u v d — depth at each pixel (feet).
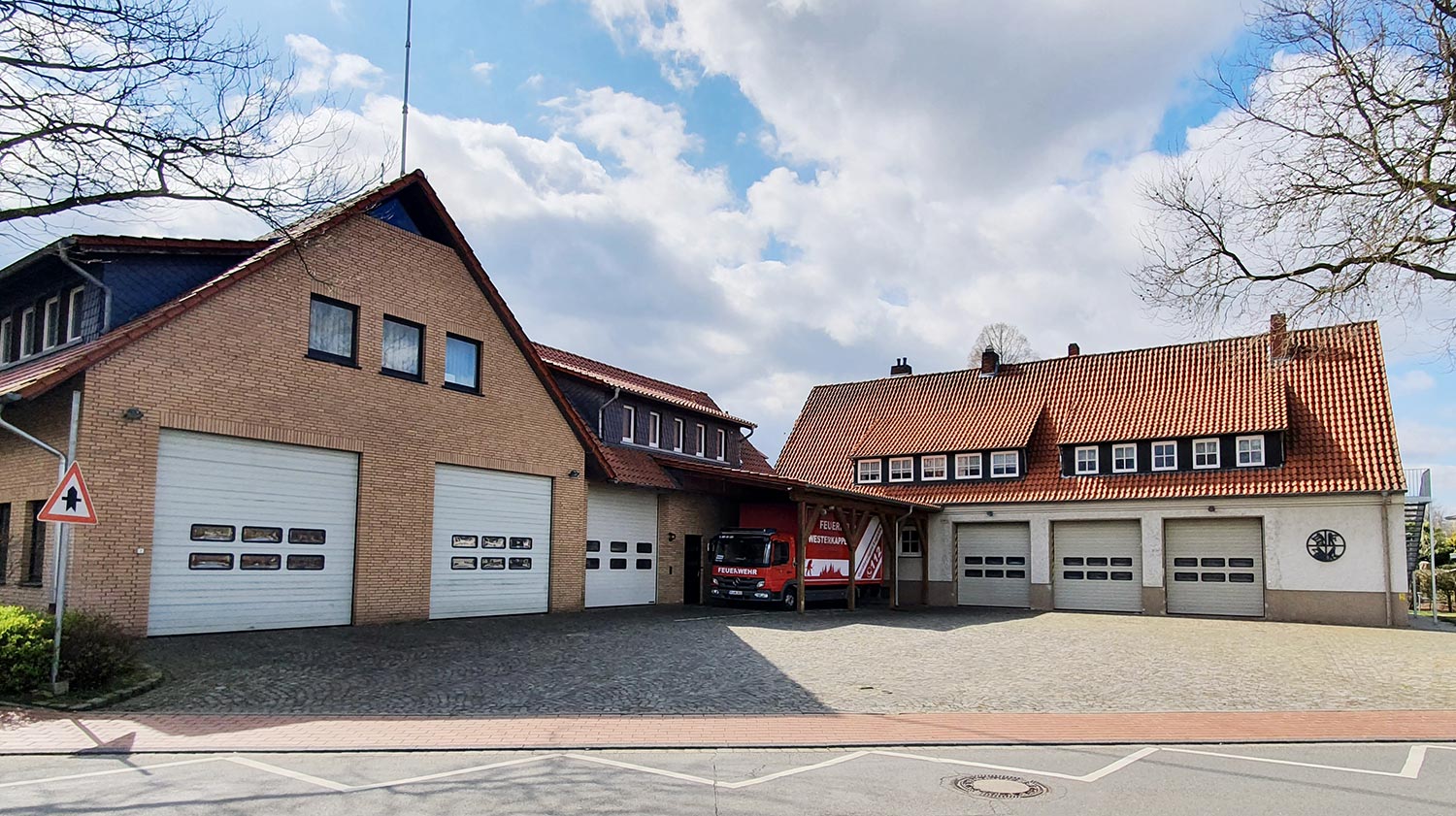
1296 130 43.45
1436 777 27.35
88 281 51.60
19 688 35.55
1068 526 104.06
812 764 28.63
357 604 57.26
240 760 28.07
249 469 52.24
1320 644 65.67
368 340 59.52
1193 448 99.71
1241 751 31.45
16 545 47.88
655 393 92.43
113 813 21.91
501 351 70.28
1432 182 39.42
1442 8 37.96
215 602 49.98
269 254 52.85
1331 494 88.69
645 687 42.37
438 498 64.18
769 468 115.44
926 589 110.42
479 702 38.32
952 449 113.09
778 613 80.59
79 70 36.50
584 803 23.26
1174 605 96.78
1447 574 133.90
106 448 45.27
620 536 82.53
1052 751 31.14
